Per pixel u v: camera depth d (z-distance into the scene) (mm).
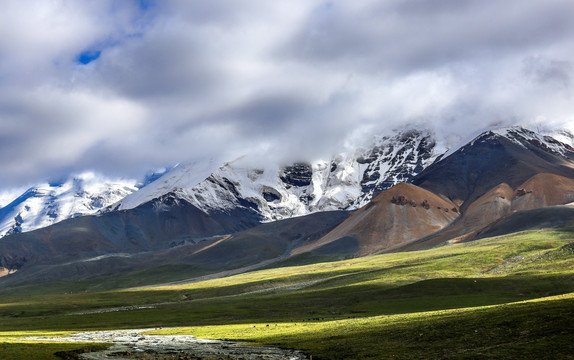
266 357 96250
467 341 90250
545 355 76750
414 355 87562
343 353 95500
